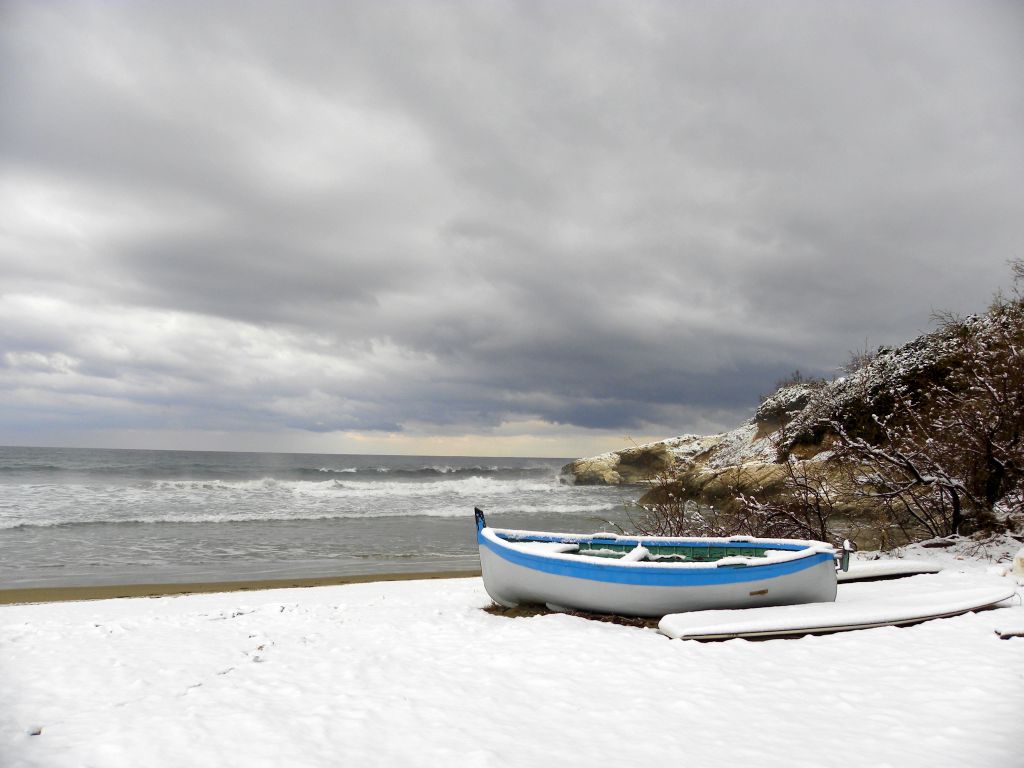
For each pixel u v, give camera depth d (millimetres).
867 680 6621
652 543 11641
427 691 6758
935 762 4773
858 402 23031
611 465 56094
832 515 17531
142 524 27016
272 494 39094
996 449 14156
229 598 13922
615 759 5004
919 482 14609
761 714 5848
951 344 17750
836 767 4762
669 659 7543
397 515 32250
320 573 18422
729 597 9273
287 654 8578
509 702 6367
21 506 29984
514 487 48875
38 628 10188
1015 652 7320
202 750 5301
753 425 40688
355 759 5102
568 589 10031
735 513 17781
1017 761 4758
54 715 6219
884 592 10648
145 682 7285
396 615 11102
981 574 11641
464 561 21156
